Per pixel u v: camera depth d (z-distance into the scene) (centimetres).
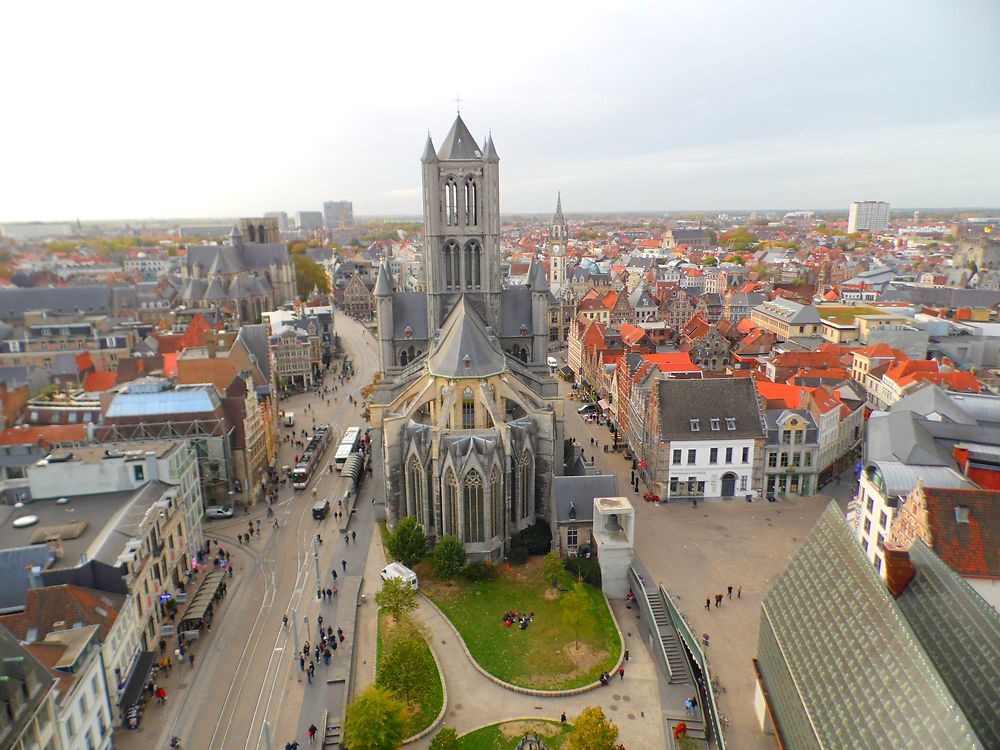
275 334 18550
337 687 6500
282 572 8531
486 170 11194
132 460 8062
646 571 8238
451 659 6869
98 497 7988
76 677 5181
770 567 8344
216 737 5912
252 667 6781
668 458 10094
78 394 13675
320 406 16312
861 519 8050
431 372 9312
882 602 4428
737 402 10275
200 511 9175
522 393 9688
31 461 10212
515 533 8994
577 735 5044
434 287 11606
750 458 10169
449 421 9000
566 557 8469
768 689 5725
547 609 7644
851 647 4516
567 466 10594
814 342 17838
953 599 4597
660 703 6253
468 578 8244
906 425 8631
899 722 3809
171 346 16888
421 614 7594
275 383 16288
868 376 14688
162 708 6231
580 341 17600
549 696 6319
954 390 11894
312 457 12000
